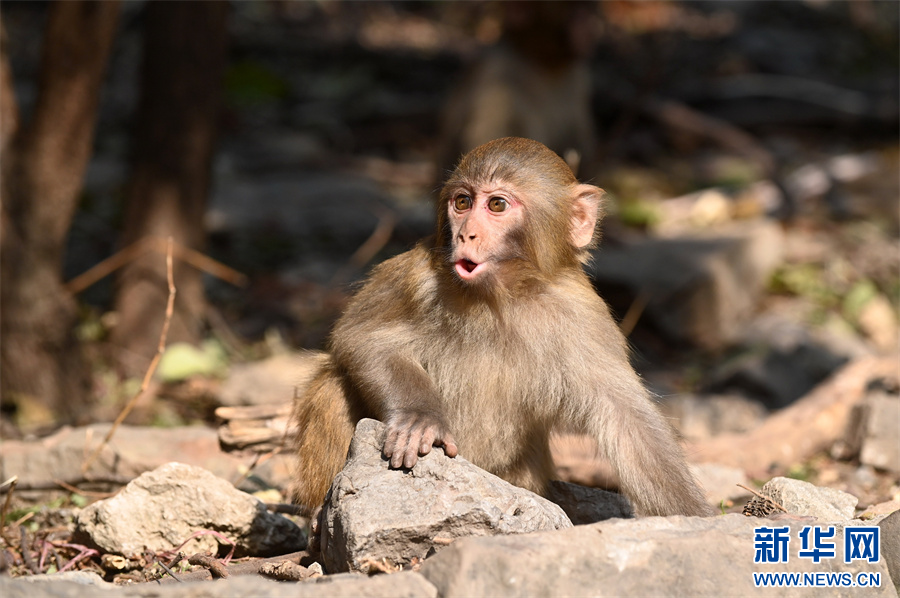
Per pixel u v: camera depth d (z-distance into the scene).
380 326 7.46
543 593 5.34
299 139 26.11
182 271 14.98
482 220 7.11
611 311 8.50
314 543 6.99
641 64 31.89
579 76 19.55
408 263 7.54
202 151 15.07
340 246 20.53
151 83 14.80
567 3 18.44
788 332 17.64
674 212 22.69
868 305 18.56
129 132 26.00
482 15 36.25
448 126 19.45
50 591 5.06
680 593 5.46
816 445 10.92
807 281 20.03
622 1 35.47
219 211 21.45
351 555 5.96
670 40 34.41
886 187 24.47
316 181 23.75
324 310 17.48
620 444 7.09
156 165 14.80
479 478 6.29
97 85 12.62
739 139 25.83
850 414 10.94
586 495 8.02
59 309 12.90
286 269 19.36
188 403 13.41
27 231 12.57
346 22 35.12
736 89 29.66
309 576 6.38
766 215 22.95
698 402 13.80
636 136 27.03
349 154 26.20
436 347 7.38
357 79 29.89
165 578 6.85
